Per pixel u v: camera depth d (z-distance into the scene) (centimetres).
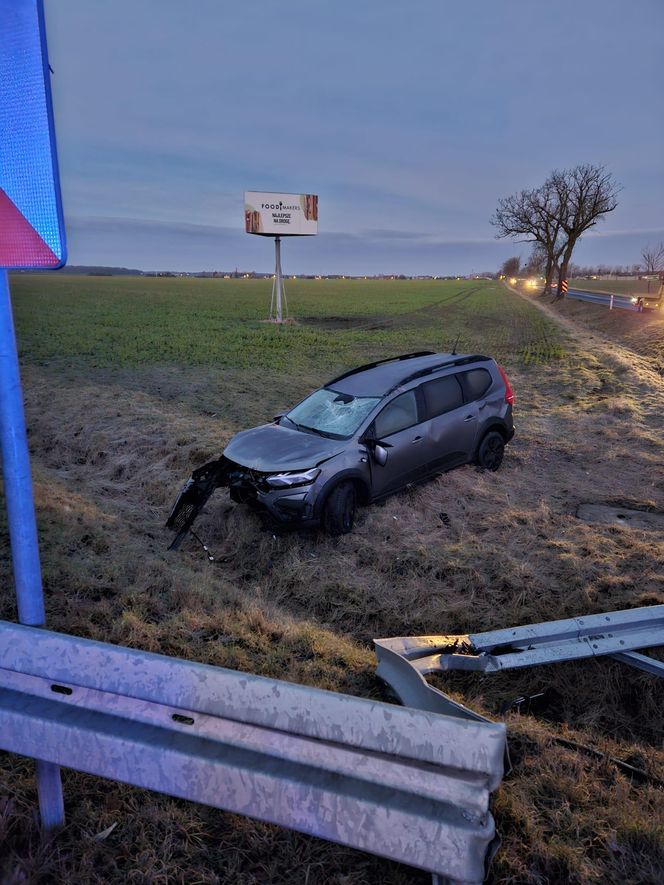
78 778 262
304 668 382
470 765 165
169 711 184
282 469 615
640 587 520
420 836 164
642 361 1914
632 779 295
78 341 2495
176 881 217
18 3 166
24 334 2736
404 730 169
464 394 812
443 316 4400
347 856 233
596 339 2686
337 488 640
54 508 642
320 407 739
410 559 591
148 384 1591
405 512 704
